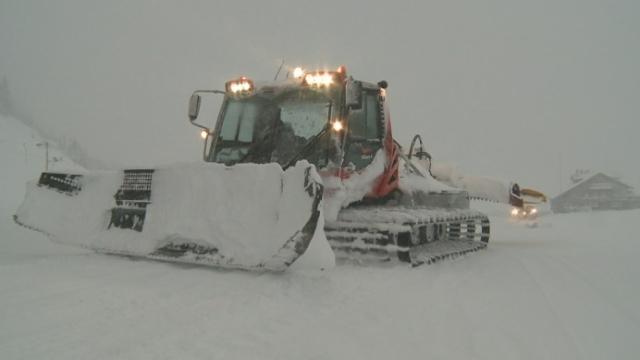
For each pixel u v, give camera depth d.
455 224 9.90
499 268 7.49
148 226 5.59
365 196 7.15
